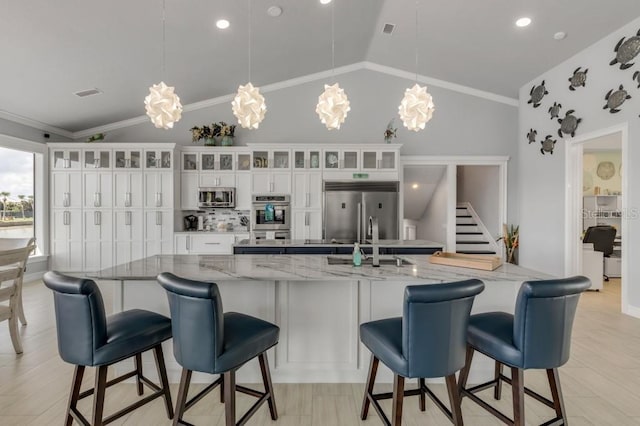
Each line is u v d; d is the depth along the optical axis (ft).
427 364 4.80
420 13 13.69
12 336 8.82
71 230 18.26
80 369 5.51
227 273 6.70
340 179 18.56
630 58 11.88
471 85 19.34
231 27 13.37
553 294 4.89
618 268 19.45
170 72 15.74
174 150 18.48
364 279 6.32
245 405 6.73
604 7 11.33
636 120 11.72
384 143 19.51
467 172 25.93
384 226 18.28
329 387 7.26
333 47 16.87
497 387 6.84
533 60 15.37
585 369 8.13
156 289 7.30
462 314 4.94
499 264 7.59
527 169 17.63
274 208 18.48
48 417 6.25
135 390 7.23
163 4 11.21
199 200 19.16
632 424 6.09
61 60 13.02
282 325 7.31
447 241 20.36
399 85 19.92
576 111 14.37
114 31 12.05
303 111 20.02
